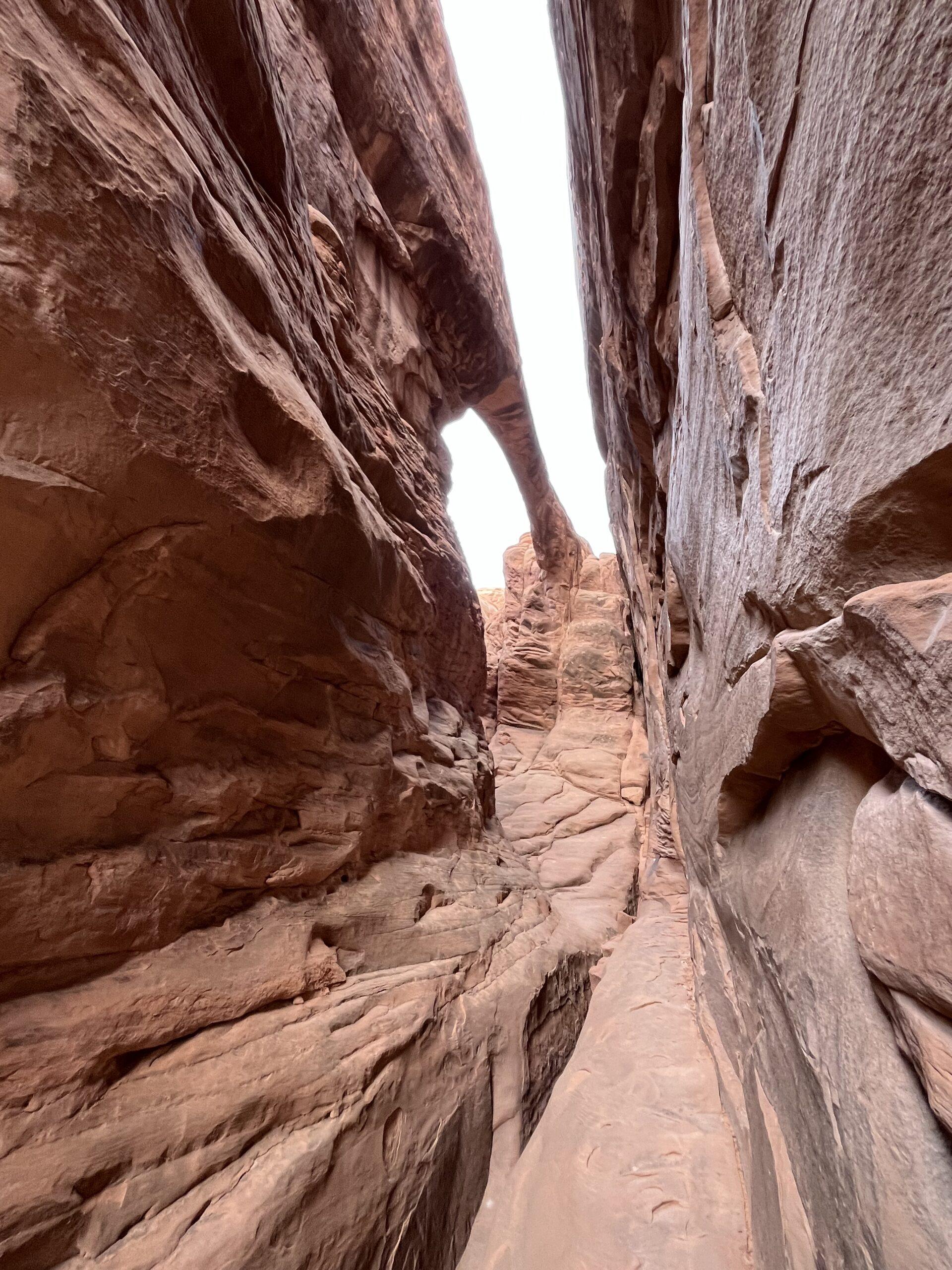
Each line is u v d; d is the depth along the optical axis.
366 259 11.88
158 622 3.20
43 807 2.68
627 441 11.70
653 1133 4.83
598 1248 3.77
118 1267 2.21
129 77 2.70
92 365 2.43
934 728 1.61
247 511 3.42
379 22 12.18
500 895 8.02
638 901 16.20
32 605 2.62
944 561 1.83
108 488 2.65
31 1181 2.17
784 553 2.76
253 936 3.70
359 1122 3.41
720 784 4.54
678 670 8.70
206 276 3.28
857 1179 2.03
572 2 6.72
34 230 2.17
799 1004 2.75
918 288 1.62
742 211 3.30
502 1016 5.55
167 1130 2.64
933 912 1.68
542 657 27.34
